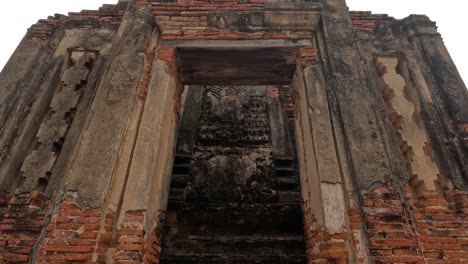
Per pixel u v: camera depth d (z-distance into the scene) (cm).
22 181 408
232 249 543
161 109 426
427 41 514
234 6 526
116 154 379
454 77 477
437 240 371
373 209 350
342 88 435
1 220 377
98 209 346
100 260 326
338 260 332
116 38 483
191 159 675
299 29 497
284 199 614
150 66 461
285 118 780
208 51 491
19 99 456
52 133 439
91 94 470
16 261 355
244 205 600
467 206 388
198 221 573
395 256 326
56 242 329
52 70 492
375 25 537
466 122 437
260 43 485
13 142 424
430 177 407
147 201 363
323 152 394
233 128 746
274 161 678
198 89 834
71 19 545
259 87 850
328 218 352
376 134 399
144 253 346
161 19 507
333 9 514
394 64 504
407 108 460
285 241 545
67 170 383
